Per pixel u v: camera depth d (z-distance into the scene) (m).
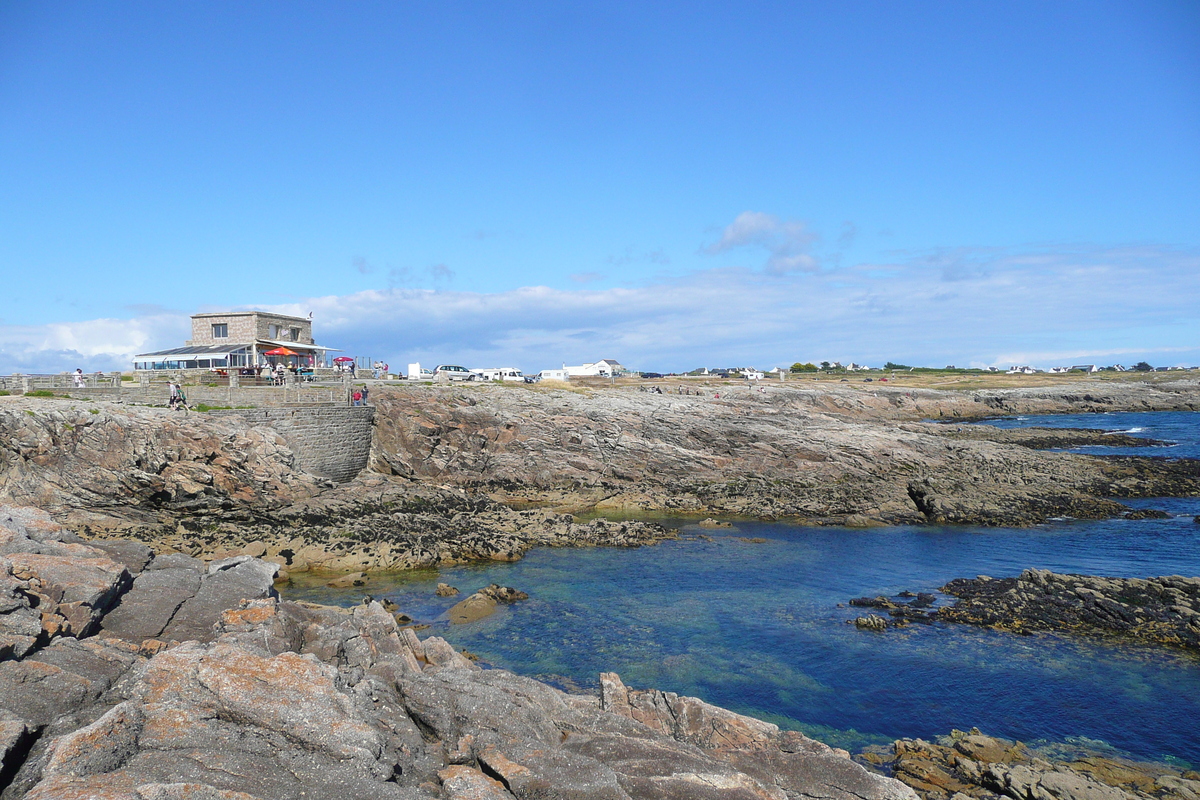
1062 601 27.66
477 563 35.47
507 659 23.23
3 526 16.77
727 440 58.06
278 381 50.53
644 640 25.06
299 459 45.03
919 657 23.64
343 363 62.75
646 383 126.81
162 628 15.34
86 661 12.53
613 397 68.12
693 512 48.75
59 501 35.22
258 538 35.09
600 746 12.90
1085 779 15.64
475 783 10.79
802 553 37.75
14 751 9.69
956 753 17.41
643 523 43.97
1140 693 20.94
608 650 24.12
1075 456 63.00
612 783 11.06
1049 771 16.05
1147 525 42.91
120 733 9.99
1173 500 50.22
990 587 30.17
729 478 55.12
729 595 30.41
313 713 11.09
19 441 35.03
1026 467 57.53
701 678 22.00
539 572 33.97
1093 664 22.94
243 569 19.36
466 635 25.39
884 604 28.75
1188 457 65.69
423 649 18.47
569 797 10.79
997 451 61.75
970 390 138.62
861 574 33.69
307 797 9.75
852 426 65.06
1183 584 27.47
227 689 11.27
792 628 26.33
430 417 52.72
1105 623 25.95
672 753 12.62
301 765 10.27
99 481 35.94
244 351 58.66
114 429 36.56
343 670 14.16
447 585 31.11
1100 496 51.22
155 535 34.78
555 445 55.12
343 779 10.13
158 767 9.57
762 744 14.77
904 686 21.55
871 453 57.66
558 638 25.20
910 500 48.97
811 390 118.00
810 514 47.00
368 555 34.25
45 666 11.62
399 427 51.66
